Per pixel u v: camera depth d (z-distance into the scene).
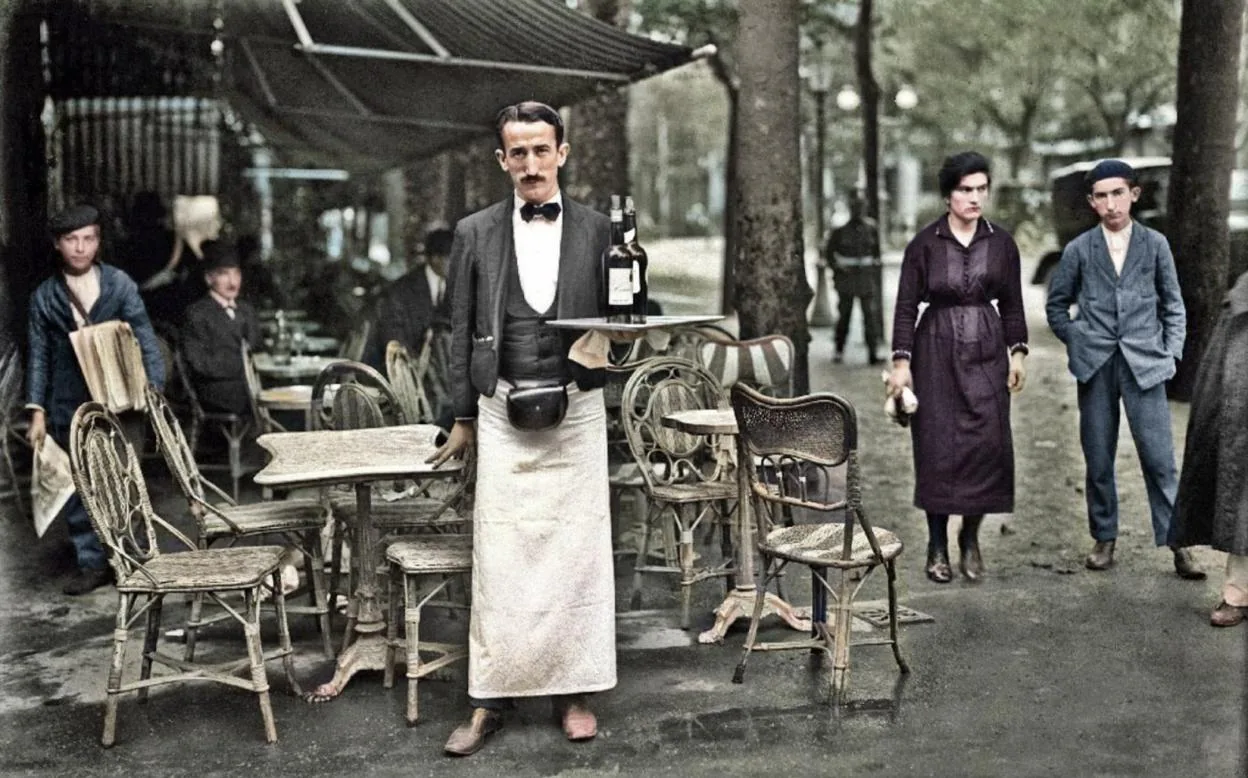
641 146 43.22
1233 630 5.13
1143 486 7.88
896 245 32.66
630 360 6.71
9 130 7.72
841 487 8.09
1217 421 5.21
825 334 17.00
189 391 7.94
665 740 4.11
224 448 8.81
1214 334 5.23
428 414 6.49
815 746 4.05
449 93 9.04
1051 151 23.86
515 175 3.96
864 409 10.98
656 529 6.33
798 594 5.71
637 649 5.00
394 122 10.31
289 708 4.46
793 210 8.13
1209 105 9.82
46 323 5.88
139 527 6.94
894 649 4.64
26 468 7.79
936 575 5.90
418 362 7.95
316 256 15.74
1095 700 4.41
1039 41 20.25
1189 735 4.10
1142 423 5.83
